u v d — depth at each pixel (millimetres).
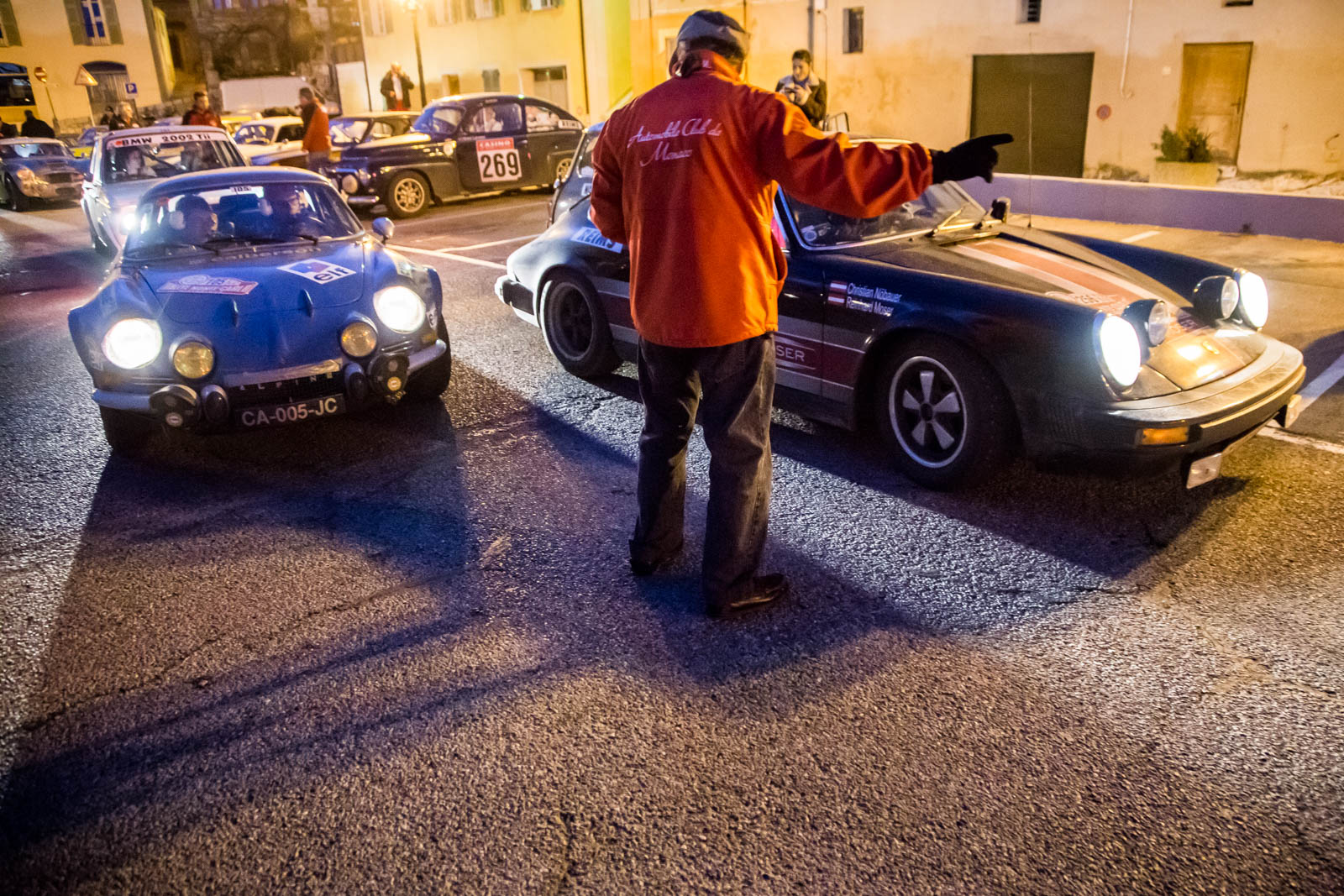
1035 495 3641
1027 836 1999
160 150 9508
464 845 2023
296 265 4473
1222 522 3355
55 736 2410
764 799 2123
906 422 3734
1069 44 14422
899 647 2684
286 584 3135
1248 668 2541
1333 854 1939
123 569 3273
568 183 6219
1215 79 13391
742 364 2580
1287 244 8180
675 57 2508
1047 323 3166
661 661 2648
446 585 3100
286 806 2152
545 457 4188
